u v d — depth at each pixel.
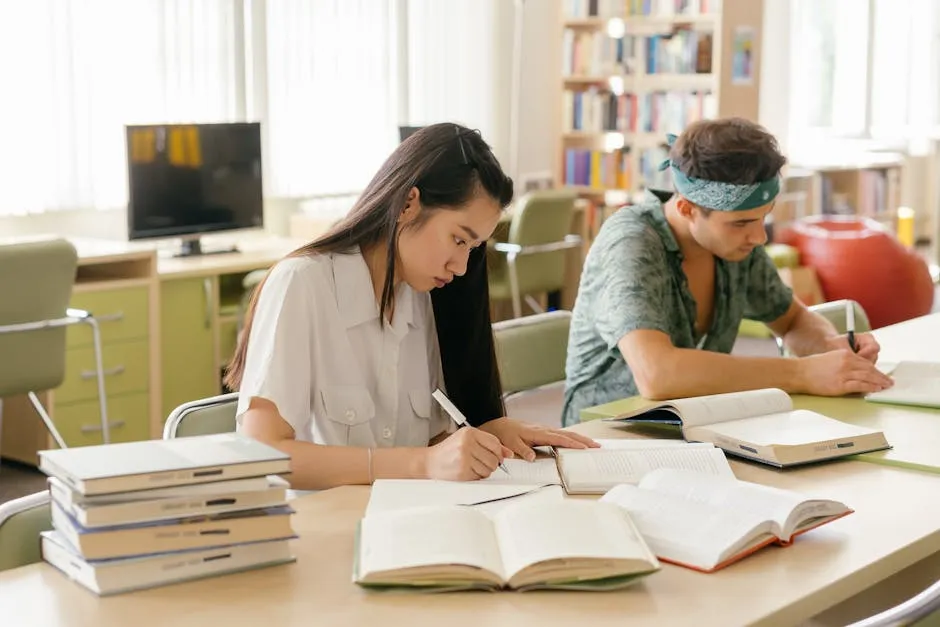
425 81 6.95
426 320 2.13
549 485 1.75
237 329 5.12
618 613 1.32
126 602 1.34
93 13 5.28
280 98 6.18
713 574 1.45
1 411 4.71
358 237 1.98
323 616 1.31
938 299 8.04
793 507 1.56
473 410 2.12
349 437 2.01
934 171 9.88
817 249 7.09
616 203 7.67
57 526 1.44
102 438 4.57
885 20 9.60
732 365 2.42
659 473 1.74
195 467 1.37
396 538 1.43
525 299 6.64
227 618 1.30
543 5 7.75
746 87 7.31
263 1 6.03
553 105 7.92
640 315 2.50
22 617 1.30
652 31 7.54
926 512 1.72
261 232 6.11
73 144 5.25
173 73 5.64
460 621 1.29
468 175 1.87
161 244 5.39
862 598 2.10
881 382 2.45
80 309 4.41
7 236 5.14
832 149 9.65
